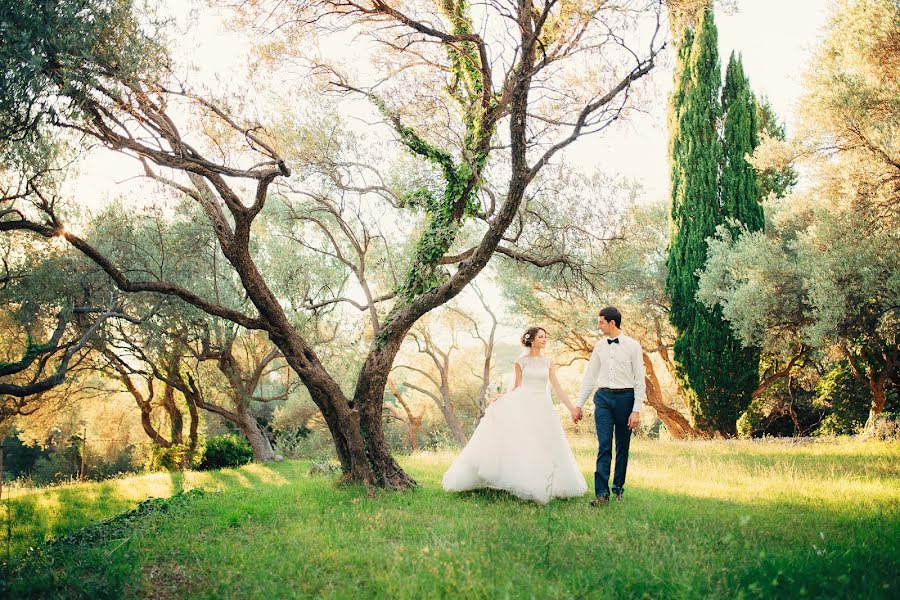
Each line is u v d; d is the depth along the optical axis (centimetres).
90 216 1351
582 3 699
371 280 1512
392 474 735
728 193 1986
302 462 1723
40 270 1227
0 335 1359
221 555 435
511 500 632
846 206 1216
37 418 1944
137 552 461
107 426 2953
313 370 714
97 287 1351
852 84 1123
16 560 461
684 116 2069
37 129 567
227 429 2931
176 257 1421
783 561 345
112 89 562
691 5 707
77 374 1698
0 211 650
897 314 1395
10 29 489
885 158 1097
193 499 737
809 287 1558
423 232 816
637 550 402
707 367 1938
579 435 1689
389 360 755
